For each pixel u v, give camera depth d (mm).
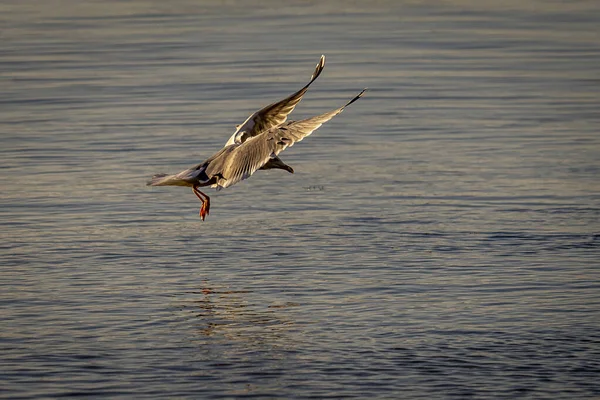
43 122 23859
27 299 13078
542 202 17562
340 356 11156
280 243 15539
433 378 10555
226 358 11156
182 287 13555
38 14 38688
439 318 12273
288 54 30719
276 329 11992
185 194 18672
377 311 12555
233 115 24156
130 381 10570
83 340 11672
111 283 13734
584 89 26750
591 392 10172
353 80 27672
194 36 33781
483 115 24312
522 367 10781
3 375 10703
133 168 20125
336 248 15234
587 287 13336
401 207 17406
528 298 12953
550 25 35562
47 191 18594
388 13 38344
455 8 39469
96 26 35812
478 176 19328
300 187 18969
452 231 16000
